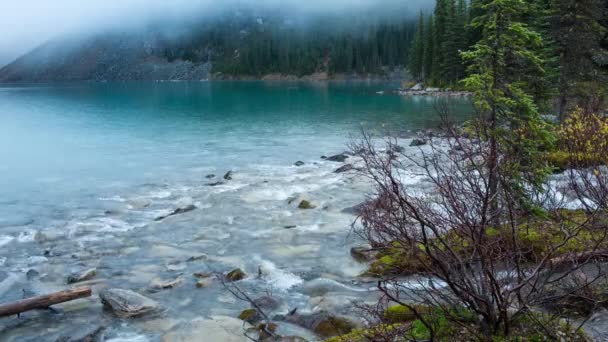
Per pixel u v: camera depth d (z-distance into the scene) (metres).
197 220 13.64
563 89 21.33
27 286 9.31
